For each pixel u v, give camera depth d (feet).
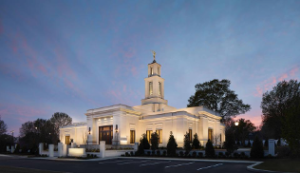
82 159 92.48
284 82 148.36
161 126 124.77
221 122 175.52
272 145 78.02
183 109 139.44
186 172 52.03
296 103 130.41
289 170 47.93
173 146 97.19
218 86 171.94
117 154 105.81
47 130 230.27
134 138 131.64
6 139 247.50
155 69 161.79
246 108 167.63
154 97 155.33
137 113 134.92
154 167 62.34
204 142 126.72
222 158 84.23
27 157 121.80
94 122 141.79
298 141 58.85
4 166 73.61
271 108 147.84
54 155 120.98
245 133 198.08
